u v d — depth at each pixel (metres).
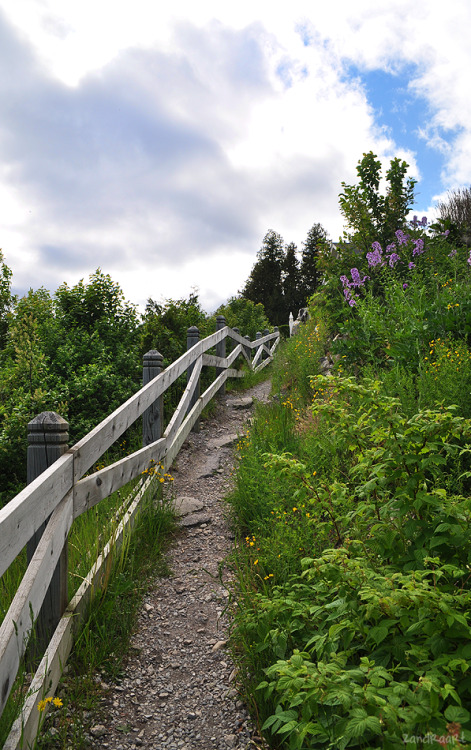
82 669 2.45
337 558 1.98
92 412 6.14
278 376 8.72
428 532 1.91
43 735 2.01
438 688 1.30
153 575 3.42
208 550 3.80
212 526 4.17
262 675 2.25
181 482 5.11
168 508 4.18
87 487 2.84
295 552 2.88
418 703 1.33
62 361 6.77
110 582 3.04
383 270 7.07
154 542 3.72
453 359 4.05
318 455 3.85
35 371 6.33
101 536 3.30
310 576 1.99
